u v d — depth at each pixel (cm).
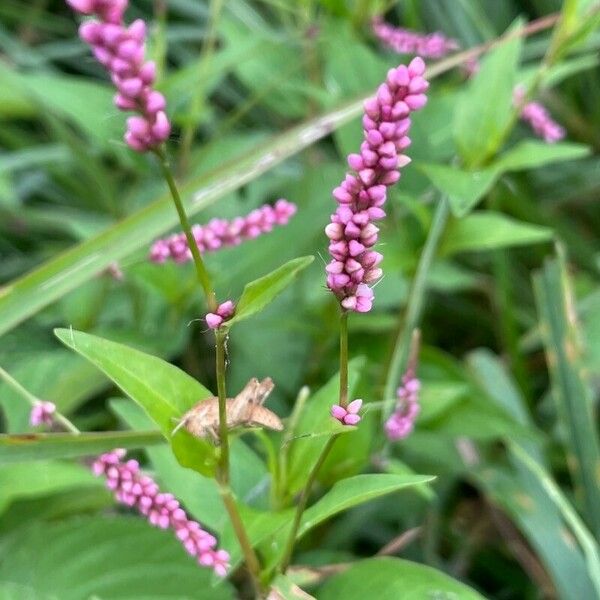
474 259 33
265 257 25
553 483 22
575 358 24
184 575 18
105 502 20
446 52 28
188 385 13
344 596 15
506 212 32
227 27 28
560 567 22
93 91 24
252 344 26
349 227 10
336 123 23
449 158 25
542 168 35
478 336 32
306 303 26
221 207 28
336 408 12
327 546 23
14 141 34
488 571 25
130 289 24
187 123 26
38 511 20
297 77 29
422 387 21
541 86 24
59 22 38
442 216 22
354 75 26
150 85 9
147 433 15
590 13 21
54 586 17
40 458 14
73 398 22
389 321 24
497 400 26
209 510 16
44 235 33
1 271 30
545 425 28
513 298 32
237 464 17
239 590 20
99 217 30
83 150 26
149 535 18
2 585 17
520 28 22
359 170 10
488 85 21
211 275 23
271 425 13
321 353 25
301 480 16
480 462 25
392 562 15
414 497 24
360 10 26
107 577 18
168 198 21
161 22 27
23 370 22
